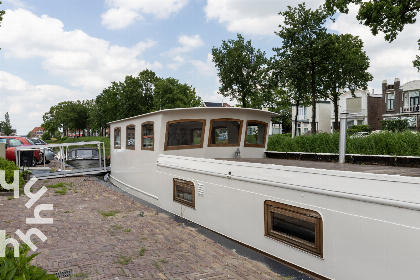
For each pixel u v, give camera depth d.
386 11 18.25
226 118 8.05
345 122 6.45
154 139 8.16
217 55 24.86
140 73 45.06
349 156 6.60
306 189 4.02
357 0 19.22
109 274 3.97
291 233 4.41
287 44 24.22
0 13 15.34
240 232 5.32
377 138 11.57
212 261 4.52
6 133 126.12
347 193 3.52
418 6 17.73
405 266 3.04
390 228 3.15
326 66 24.77
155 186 8.26
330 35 23.39
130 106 43.41
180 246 5.16
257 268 4.26
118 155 11.63
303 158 7.80
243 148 8.45
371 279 3.35
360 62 24.56
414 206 2.92
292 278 3.93
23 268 2.65
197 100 42.31
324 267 3.88
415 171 4.67
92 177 13.36
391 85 38.00
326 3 20.53
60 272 4.00
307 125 47.47
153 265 4.31
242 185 5.23
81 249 4.89
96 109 66.94
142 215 7.15
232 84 24.89
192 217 6.68
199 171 6.31
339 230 3.65
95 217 6.94
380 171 4.70
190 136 7.94
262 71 24.14
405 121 33.28
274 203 4.58
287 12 23.81
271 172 4.59
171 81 39.06
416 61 22.44
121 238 5.48
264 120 8.75
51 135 121.00
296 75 24.11
